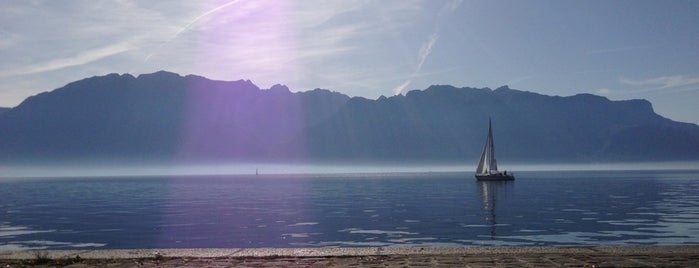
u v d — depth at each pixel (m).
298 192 96.81
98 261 11.08
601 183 128.25
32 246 28.78
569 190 94.06
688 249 11.57
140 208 58.06
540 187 108.06
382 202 66.00
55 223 41.47
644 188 99.62
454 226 37.28
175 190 110.81
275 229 35.94
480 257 11.04
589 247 12.00
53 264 10.83
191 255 11.54
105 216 47.88
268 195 86.44
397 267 10.09
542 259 10.73
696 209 50.06
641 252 11.35
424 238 30.77
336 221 41.38
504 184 125.88
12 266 10.70
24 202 72.31
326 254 11.52
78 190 117.06
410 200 69.94
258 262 10.77
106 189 121.06
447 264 10.34
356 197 78.44
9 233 35.00
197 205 62.25
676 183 125.00
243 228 36.62
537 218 42.84
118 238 31.84
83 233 34.56
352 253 11.59
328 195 85.19
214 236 32.34
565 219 41.78
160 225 39.06
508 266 10.09
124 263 10.82
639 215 44.34
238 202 67.81
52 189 125.00
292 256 11.38
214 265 10.51
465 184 130.12
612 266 9.95
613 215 44.69
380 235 32.38
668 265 9.98
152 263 10.77
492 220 41.53
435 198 74.00
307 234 33.09
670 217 42.19
